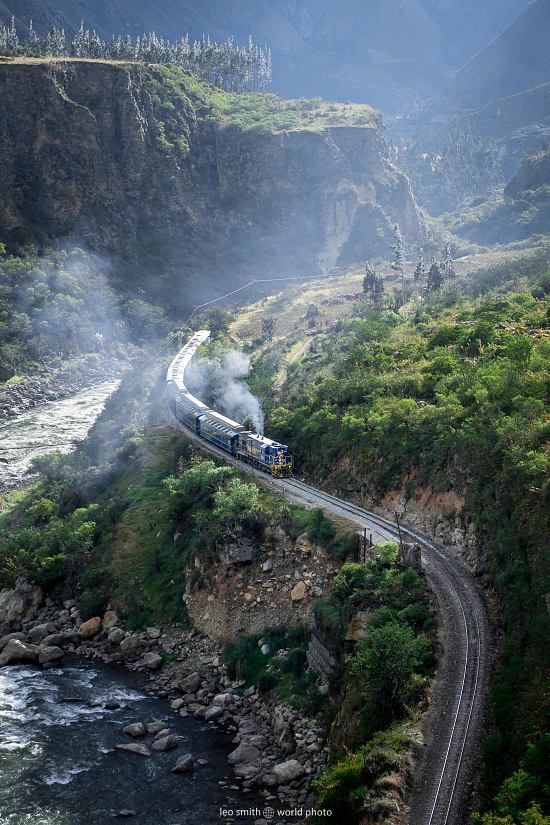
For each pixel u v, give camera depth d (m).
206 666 77.94
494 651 57.09
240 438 104.38
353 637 63.59
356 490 89.69
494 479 71.56
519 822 42.34
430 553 72.56
